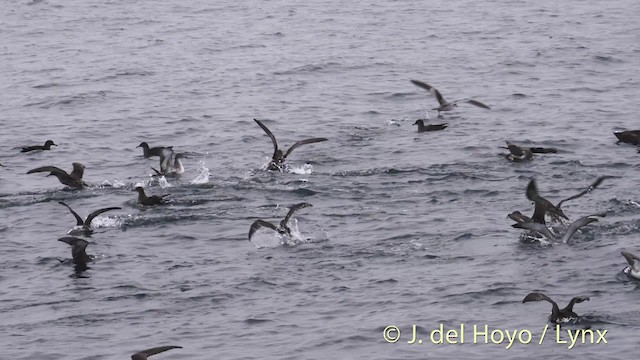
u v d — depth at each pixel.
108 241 30.50
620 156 38.50
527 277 26.69
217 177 37.00
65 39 66.44
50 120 46.84
